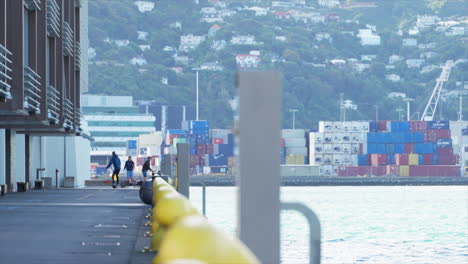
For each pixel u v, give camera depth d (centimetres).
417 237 10156
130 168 16738
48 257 3238
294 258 7062
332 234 10588
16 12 8531
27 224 5247
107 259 3156
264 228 1254
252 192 1247
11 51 8544
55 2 11638
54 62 11738
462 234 10675
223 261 912
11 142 12662
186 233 938
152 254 3173
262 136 1241
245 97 1241
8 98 8144
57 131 13762
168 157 8962
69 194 11538
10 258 3209
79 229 4806
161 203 1688
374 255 8062
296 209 1429
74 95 14025
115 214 6372
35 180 14900
